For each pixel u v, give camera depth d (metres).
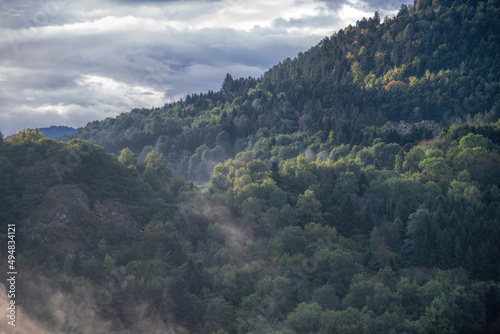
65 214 155.25
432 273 151.12
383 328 119.38
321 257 148.75
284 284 140.25
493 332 129.38
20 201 155.88
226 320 129.12
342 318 121.75
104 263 141.62
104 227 157.75
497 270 147.00
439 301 127.25
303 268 147.88
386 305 128.88
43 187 161.50
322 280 146.25
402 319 123.25
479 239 157.62
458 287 134.62
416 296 131.00
